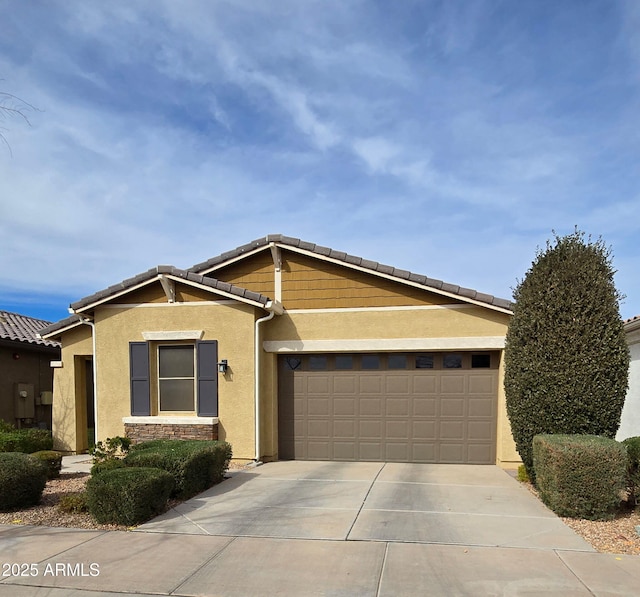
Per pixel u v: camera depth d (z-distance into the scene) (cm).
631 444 751
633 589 482
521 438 847
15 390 1577
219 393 1134
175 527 671
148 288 1186
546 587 487
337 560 555
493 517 706
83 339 1334
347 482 923
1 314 1817
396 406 1148
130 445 1063
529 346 823
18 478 755
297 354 1192
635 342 1203
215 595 481
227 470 1035
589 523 678
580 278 799
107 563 553
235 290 1105
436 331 1114
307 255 1175
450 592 479
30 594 488
